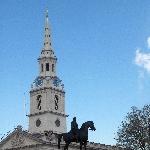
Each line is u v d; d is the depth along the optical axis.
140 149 103.00
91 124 69.44
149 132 103.50
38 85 159.62
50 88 157.62
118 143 105.44
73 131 70.00
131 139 104.00
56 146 134.62
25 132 140.88
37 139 137.12
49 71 162.38
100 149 146.88
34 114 157.25
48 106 155.62
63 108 159.50
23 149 139.88
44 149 134.50
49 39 168.88
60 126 156.75
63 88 161.62
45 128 153.00
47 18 172.12
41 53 166.12
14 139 143.00
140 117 104.81
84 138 68.69
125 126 105.56
